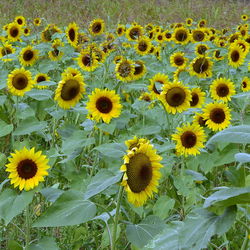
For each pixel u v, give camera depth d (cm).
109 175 247
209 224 212
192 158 407
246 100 466
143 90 553
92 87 583
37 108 490
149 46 793
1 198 274
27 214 297
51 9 1509
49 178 403
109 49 750
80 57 607
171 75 720
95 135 435
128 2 1759
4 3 1530
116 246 320
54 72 718
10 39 836
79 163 422
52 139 443
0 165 328
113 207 345
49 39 814
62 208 248
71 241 328
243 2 1922
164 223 255
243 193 203
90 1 1620
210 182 413
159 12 1720
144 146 245
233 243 325
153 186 252
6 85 453
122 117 400
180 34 901
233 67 692
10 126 377
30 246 289
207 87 680
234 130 221
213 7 1745
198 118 465
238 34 932
